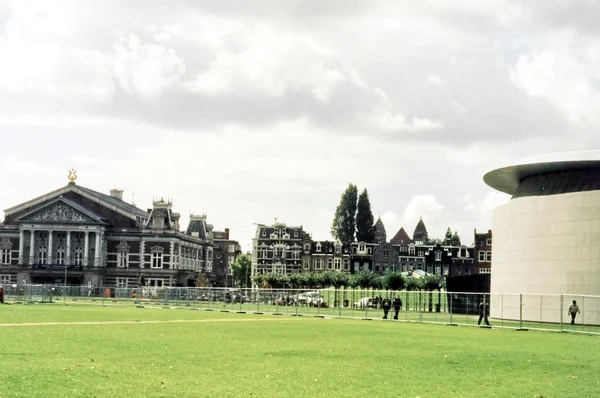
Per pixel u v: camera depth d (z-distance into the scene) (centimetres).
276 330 5394
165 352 3522
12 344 3681
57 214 17075
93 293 12119
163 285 17262
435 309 7269
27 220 17050
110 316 6950
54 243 17138
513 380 2878
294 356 3522
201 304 10194
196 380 2639
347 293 9312
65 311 7875
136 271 17300
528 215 8112
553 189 7988
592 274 7488
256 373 2867
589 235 7544
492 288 8775
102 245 17188
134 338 4284
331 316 8162
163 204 17525
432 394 2497
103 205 17538
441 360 3522
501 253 8550
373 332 5447
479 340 4894
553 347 4453
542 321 6975
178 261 17862
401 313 7881
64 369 2780
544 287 7838
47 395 2228
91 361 3062
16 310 7788
